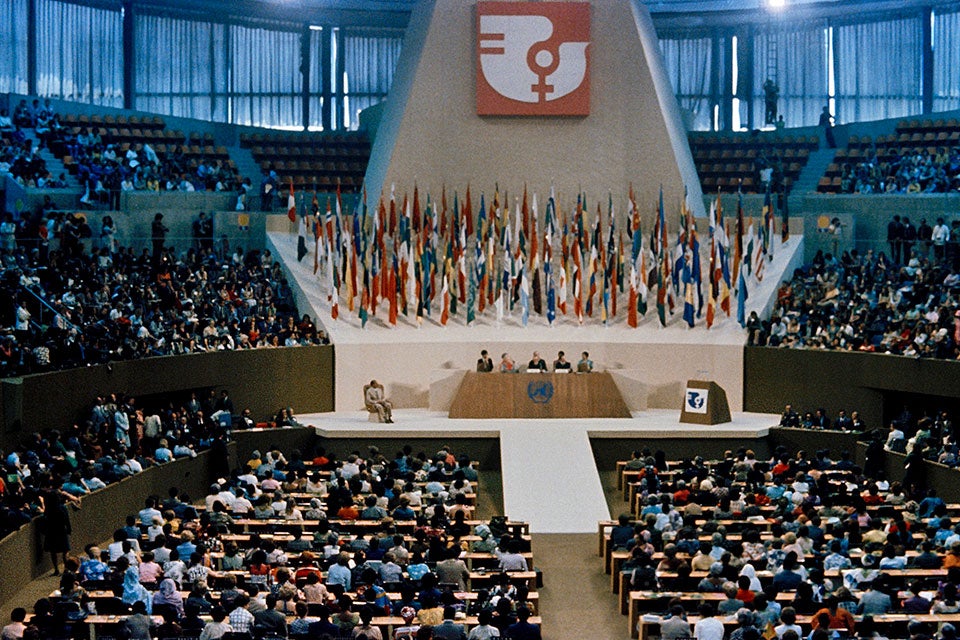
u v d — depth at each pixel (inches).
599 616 1143.6
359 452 1711.4
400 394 1918.1
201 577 1018.1
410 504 1321.4
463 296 1957.4
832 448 1673.2
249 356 1808.6
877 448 1578.5
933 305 1825.8
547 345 1934.1
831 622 868.6
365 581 1010.1
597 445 1711.4
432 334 1947.6
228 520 1216.2
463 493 1374.3
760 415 1854.1
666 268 1935.3
